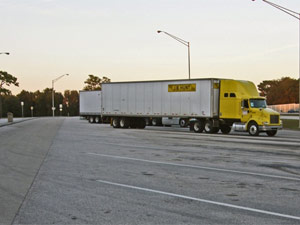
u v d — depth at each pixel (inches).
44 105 5826.8
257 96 1073.5
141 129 1342.3
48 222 232.5
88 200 289.4
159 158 535.2
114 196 302.5
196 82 1149.1
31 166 464.8
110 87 1425.9
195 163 484.4
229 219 237.1
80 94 2021.4
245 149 650.8
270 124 1001.5
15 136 978.1
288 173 407.8
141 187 336.8
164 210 259.4
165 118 1304.1
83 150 643.5
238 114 1069.8
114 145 731.4
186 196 301.3
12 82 3794.3
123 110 1382.9
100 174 405.4
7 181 367.9
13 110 5059.1
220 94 1117.1
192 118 1183.6
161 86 1257.4
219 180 368.8
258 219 237.0
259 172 414.6
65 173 412.5
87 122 2052.2
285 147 683.4
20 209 263.9
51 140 850.8
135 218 240.1
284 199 290.0
